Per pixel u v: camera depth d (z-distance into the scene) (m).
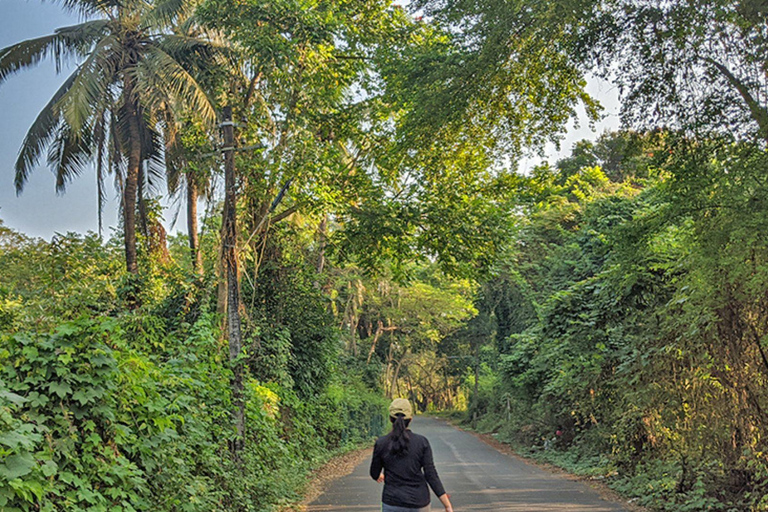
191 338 11.53
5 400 5.10
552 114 12.67
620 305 16.48
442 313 46.84
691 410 12.34
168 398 8.31
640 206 21.17
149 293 17.53
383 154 16.95
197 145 16.39
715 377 11.39
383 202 17.80
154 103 16.69
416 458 6.22
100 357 6.25
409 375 71.25
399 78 13.50
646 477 14.00
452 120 11.63
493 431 41.56
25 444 4.61
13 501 4.79
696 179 9.05
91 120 16.89
